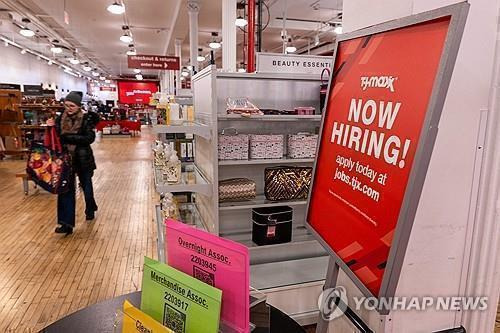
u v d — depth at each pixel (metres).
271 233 2.95
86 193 5.18
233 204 2.88
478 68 1.26
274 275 2.90
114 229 4.90
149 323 0.90
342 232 1.15
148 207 5.98
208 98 2.86
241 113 2.73
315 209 1.37
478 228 1.36
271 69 3.52
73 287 3.33
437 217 1.33
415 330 1.41
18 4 9.02
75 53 18.22
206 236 0.98
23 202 6.17
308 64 3.59
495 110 1.28
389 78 1.01
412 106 0.89
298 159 2.95
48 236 4.61
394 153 0.94
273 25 10.58
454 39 0.78
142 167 9.73
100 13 9.97
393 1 1.39
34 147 4.50
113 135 18.25
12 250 4.16
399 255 0.87
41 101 10.86
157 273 1.00
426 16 0.88
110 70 27.77
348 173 1.16
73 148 4.86
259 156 2.88
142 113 23.80
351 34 1.27
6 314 2.88
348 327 1.65
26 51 16.58
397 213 0.89
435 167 1.30
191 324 0.92
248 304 0.93
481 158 1.31
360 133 1.12
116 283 3.41
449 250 1.37
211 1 8.16
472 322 1.42
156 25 11.41
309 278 2.84
